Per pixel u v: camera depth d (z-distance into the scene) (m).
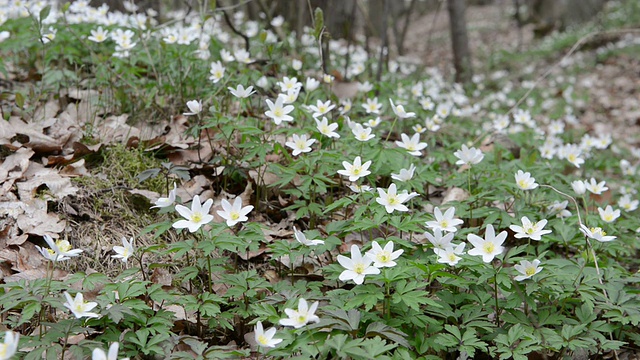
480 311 0.94
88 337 0.91
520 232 0.94
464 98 1.87
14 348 0.74
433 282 1.02
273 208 1.14
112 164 1.16
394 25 2.70
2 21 1.44
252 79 1.32
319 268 0.99
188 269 0.95
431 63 4.06
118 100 1.33
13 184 1.08
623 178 1.60
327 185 1.14
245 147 1.09
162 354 0.86
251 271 0.96
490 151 1.41
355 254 0.89
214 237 0.92
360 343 0.83
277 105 1.09
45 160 1.14
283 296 0.92
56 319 0.94
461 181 1.21
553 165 1.34
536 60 4.00
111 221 1.08
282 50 1.63
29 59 1.48
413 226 0.97
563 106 2.69
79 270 1.02
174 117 1.29
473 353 0.88
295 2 2.28
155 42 1.49
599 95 3.06
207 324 0.96
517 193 1.14
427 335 0.91
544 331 0.93
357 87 1.52
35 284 0.89
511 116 2.17
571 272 0.98
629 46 3.85
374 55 2.12
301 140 1.07
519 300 0.93
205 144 1.22
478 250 0.92
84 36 1.49
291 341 0.85
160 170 1.07
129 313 0.87
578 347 0.95
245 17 2.51
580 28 4.71
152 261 1.04
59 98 1.31
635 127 2.56
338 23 2.13
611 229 1.13
